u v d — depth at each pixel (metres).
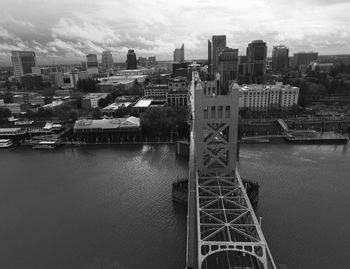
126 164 177.25
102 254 96.94
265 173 153.00
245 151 190.88
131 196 135.00
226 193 85.38
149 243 101.31
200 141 94.56
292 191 132.88
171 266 90.50
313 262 89.69
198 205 75.31
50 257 96.94
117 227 111.31
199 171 97.25
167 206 124.69
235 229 66.69
